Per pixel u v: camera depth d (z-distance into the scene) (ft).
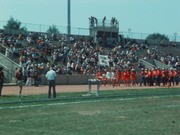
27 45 198.59
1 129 54.29
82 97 109.60
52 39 220.43
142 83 190.29
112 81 177.68
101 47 233.76
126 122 62.08
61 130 53.78
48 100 98.84
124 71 185.47
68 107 84.17
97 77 173.99
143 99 107.86
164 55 262.26
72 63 191.72
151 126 57.93
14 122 61.00
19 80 104.17
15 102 92.22
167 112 76.89
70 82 179.52
